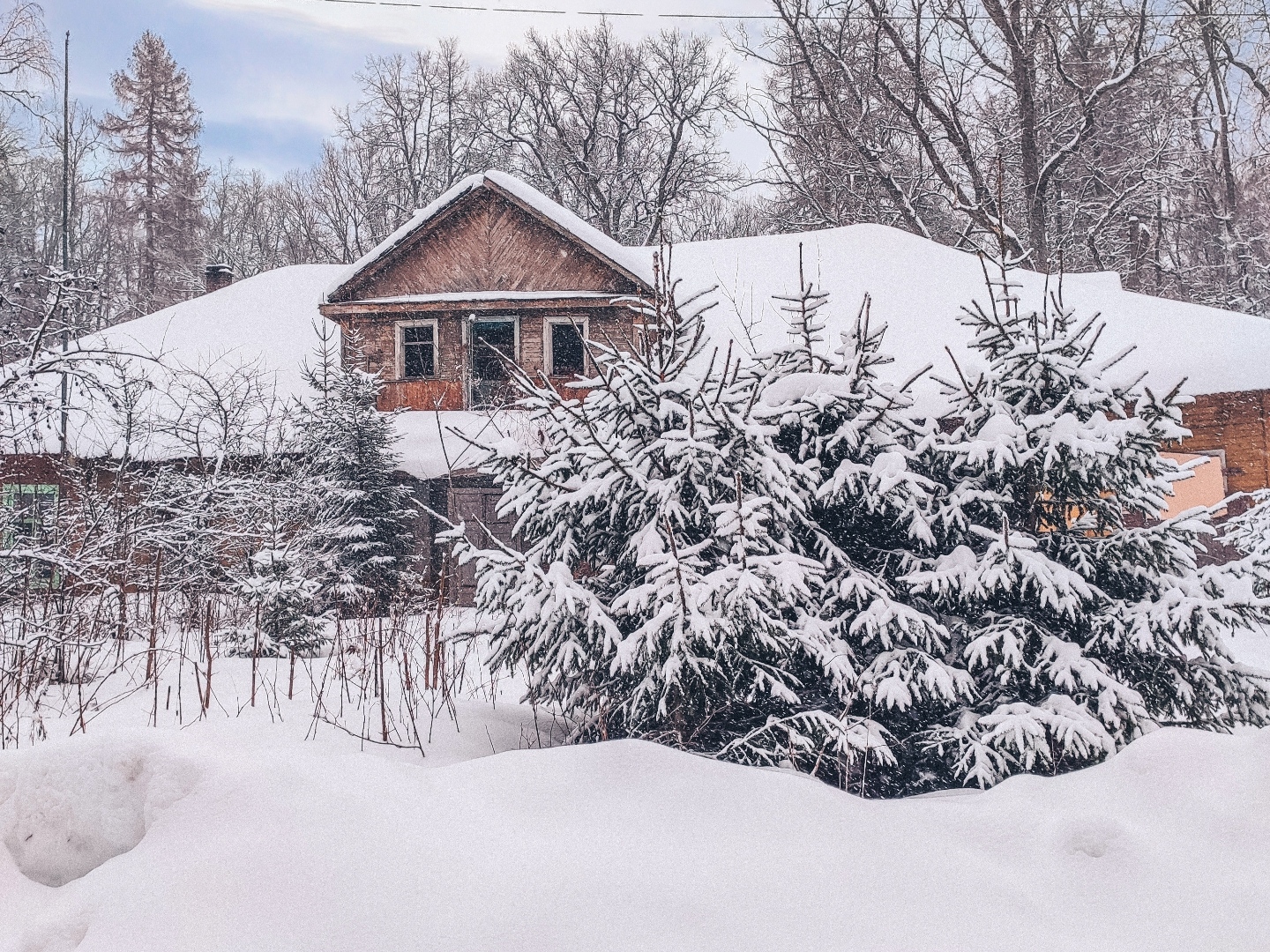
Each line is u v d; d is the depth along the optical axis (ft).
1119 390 16.98
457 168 134.31
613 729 16.37
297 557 33.09
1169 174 91.30
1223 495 48.26
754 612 14.03
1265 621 15.40
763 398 17.51
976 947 8.19
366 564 45.91
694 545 15.94
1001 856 9.91
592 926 8.26
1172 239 110.83
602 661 15.10
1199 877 9.21
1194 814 10.32
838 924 8.40
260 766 11.08
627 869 9.10
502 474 17.58
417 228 61.52
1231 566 16.19
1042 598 15.17
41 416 26.23
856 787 15.24
